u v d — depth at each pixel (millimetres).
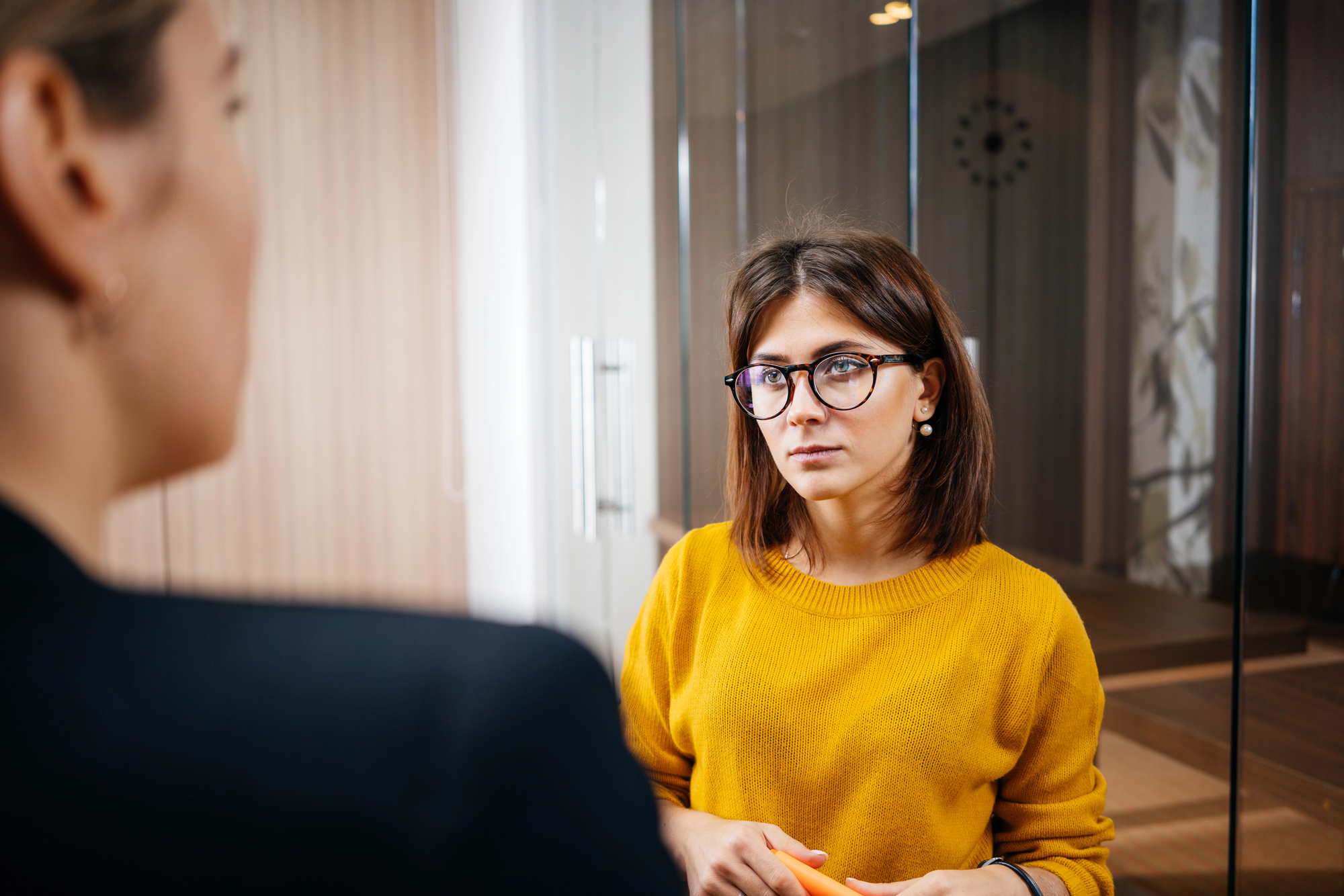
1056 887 725
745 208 1911
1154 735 1184
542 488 3154
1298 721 1018
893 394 765
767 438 809
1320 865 997
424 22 3672
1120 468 1211
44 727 225
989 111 1360
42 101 242
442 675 251
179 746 229
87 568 252
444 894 227
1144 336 1174
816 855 733
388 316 3715
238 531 3582
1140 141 1164
